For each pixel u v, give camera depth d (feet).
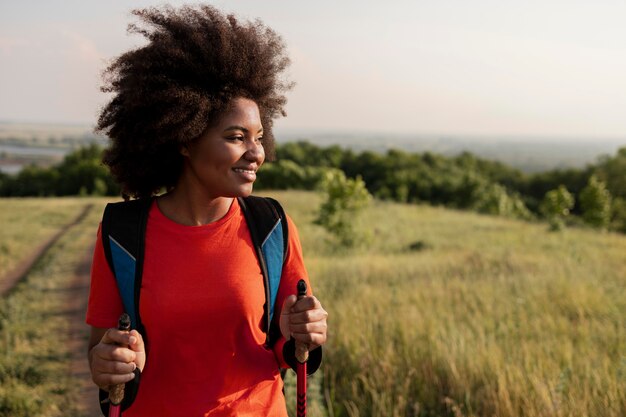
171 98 6.10
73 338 27.76
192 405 6.14
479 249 51.60
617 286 32.35
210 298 6.02
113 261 6.10
